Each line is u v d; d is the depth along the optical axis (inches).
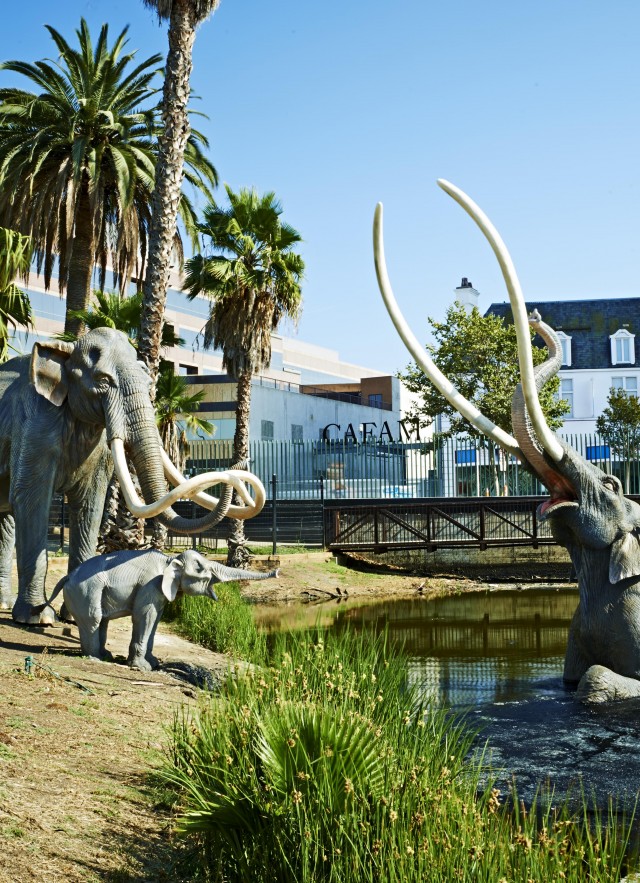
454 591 944.3
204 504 360.5
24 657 319.6
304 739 173.9
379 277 311.6
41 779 197.0
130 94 895.1
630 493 1282.0
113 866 163.0
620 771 242.4
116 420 364.5
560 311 2278.5
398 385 2652.6
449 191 291.9
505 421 1523.1
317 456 1487.5
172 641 452.8
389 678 288.2
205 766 184.9
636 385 2161.7
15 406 392.2
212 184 950.4
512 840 161.3
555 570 1088.8
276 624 645.9
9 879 147.9
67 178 863.7
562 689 339.6
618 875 157.6
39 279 1696.6
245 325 940.6
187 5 533.6
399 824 155.4
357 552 1132.5
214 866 166.1
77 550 405.7
